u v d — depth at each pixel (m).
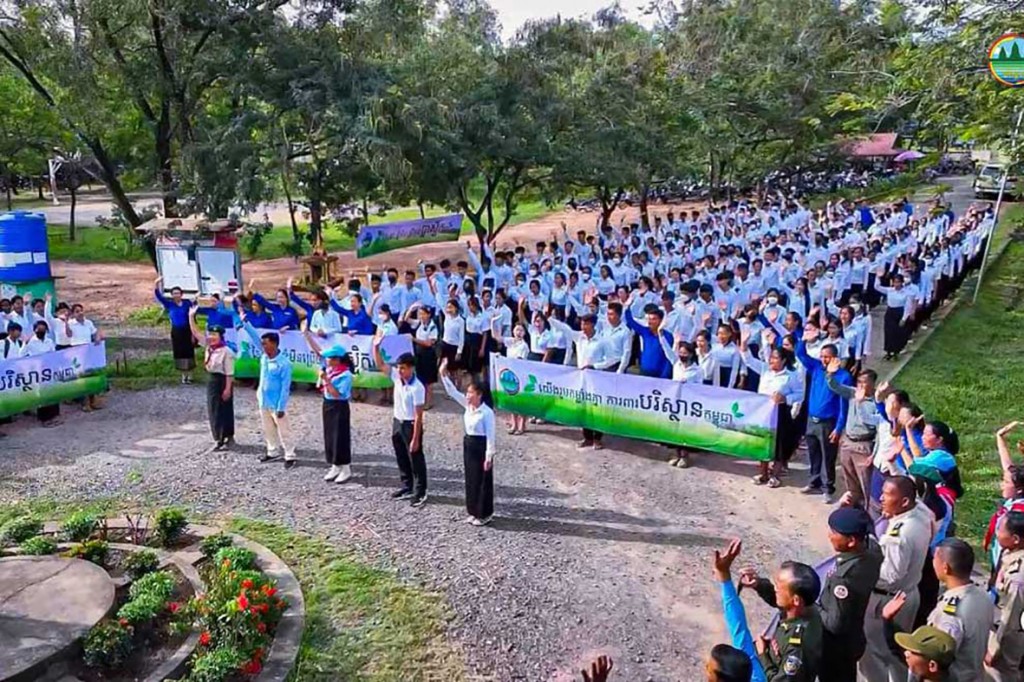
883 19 11.98
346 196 21.84
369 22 19.53
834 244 20.19
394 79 19.38
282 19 19.59
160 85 19.50
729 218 26.62
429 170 19.81
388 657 6.76
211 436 11.96
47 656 6.18
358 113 18.66
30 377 12.24
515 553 8.45
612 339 11.72
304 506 9.57
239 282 19.19
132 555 7.74
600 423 11.28
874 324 18.11
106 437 11.93
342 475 10.28
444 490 10.06
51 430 12.25
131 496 9.84
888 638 5.76
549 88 21.17
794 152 35.44
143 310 20.78
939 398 12.87
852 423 8.58
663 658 6.81
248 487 10.12
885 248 19.20
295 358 13.90
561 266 17.80
